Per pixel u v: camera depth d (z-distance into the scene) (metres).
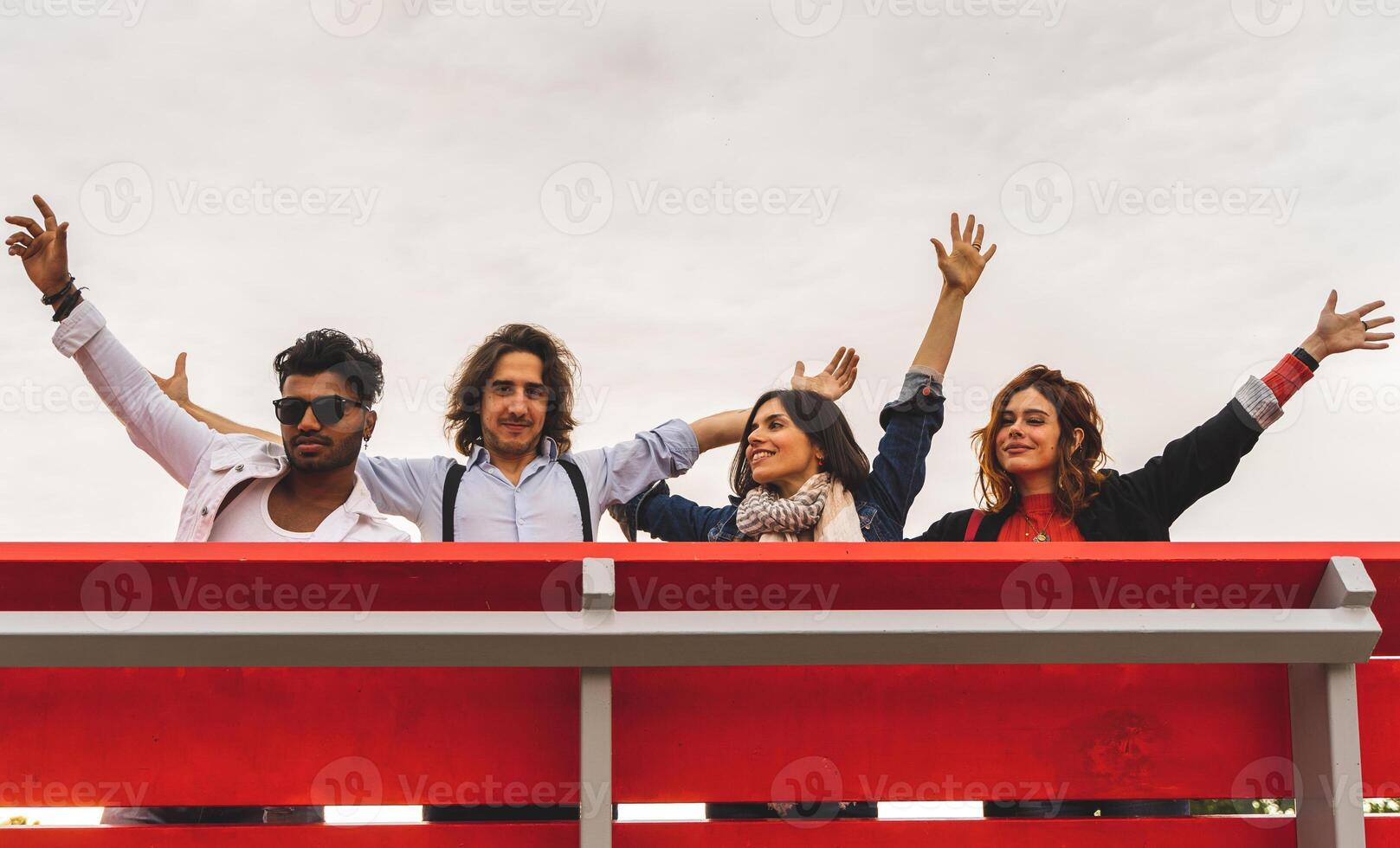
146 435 3.31
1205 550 1.64
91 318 3.31
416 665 1.52
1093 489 3.24
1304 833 1.70
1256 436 3.26
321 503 3.20
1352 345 3.31
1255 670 1.74
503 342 3.46
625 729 1.66
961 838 1.68
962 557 1.58
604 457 3.57
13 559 1.48
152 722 1.60
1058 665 1.71
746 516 3.32
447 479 3.37
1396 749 1.73
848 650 1.55
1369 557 1.65
